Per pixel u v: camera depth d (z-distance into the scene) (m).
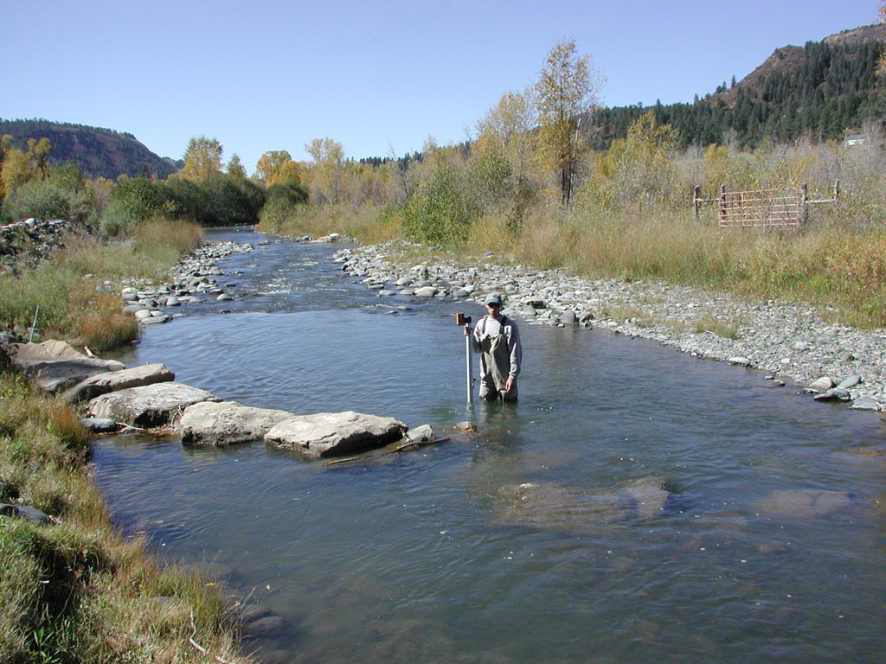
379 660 4.05
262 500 6.41
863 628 4.28
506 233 26.80
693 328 13.34
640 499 6.17
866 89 118.31
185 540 5.63
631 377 10.38
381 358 11.87
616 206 26.81
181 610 4.31
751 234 19.62
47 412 8.11
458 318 9.16
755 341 12.20
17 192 34.75
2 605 3.60
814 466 6.89
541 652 4.11
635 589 4.75
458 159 37.28
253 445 7.97
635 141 33.00
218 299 18.95
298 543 5.55
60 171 50.06
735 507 6.00
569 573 4.97
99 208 40.91
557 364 11.23
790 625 4.32
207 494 6.58
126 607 4.19
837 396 9.06
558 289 18.45
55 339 12.80
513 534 5.59
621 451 7.42
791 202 21.19
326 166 69.00
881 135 33.88
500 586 4.82
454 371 10.95
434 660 4.05
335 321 15.46
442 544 5.46
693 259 19.02
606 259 20.70
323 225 48.94
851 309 13.70
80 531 5.05
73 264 22.44
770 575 4.89
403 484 6.70
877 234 16.11
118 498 6.51
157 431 8.52
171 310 17.45
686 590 4.72
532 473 6.88
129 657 3.69
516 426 8.32
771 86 147.12
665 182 28.86
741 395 9.38
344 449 7.57
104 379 9.92
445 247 28.25
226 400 9.52
